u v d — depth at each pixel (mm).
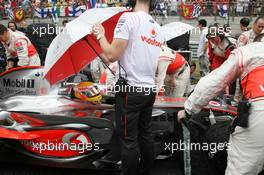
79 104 4496
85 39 3668
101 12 3287
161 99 4723
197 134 3137
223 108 4301
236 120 2547
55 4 12906
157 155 3979
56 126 3830
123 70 3016
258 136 2484
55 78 3623
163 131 3930
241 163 2559
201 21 8594
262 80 2520
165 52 4703
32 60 5766
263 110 2467
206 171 3133
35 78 4594
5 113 3723
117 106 3062
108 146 3799
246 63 2557
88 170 4047
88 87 4656
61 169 4074
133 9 3215
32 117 4043
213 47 5594
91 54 3883
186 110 2744
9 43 5645
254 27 5969
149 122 3252
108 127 3963
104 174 3961
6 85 4707
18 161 3908
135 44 2971
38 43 7234
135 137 3068
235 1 13258
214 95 2619
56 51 3320
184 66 5352
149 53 3031
